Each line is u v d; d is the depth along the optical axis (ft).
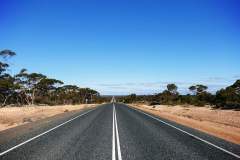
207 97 294.66
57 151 34.65
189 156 32.12
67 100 384.47
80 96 447.01
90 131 55.93
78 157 31.32
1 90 236.02
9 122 80.48
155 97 407.03
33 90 272.51
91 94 494.18
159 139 45.44
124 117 98.53
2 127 67.26
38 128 61.26
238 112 146.72
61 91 358.64
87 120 84.79
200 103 260.83
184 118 97.35
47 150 35.27
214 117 111.34
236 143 41.70
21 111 150.61
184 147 37.96
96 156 31.94
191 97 308.60
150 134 51.75
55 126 65.92
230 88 224.74
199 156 32.09
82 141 42.88
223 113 140.36
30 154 32.71
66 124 71.31
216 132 56.44
